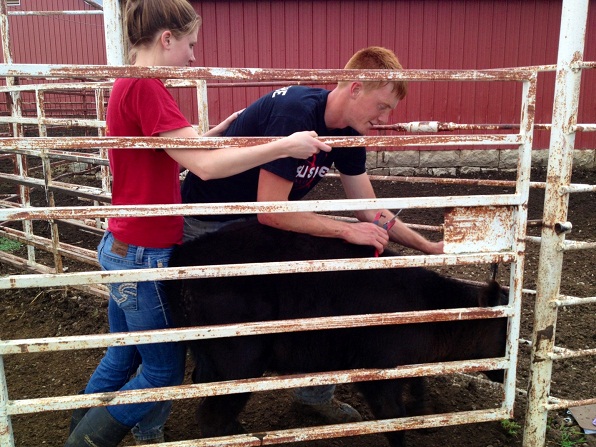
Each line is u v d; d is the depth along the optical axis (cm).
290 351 272
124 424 241
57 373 375
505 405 265
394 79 217
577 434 304
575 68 244
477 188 980
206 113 386
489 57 1118
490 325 286
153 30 216
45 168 452
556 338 419
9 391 351
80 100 1253
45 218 200
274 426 323
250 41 1091
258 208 216
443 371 252
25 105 1210
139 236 230
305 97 254
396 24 1095
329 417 327
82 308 468
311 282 264
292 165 242
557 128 253
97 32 1380
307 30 1091
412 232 304
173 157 215
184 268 214
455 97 1116
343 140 217
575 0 238
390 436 281
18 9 1365
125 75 194
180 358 257
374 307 268
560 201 257
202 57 1094
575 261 602
